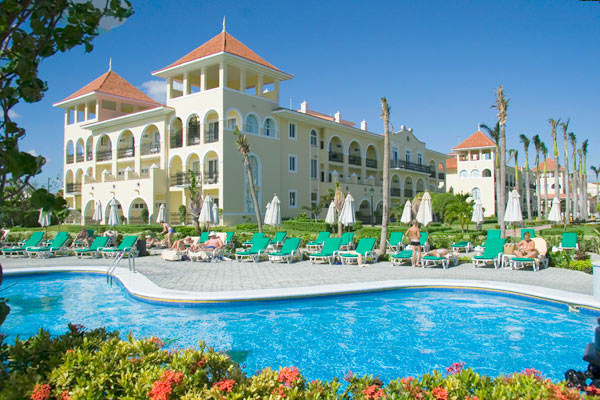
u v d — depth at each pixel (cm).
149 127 3822
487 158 6019
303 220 3266
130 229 2911
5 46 255
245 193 3356
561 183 8994
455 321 820
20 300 1055
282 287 1053
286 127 3781
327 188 4153
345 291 1005
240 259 1756
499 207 2244
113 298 1061
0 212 247
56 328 801
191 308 923
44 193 242
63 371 332
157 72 3522
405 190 5294
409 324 803
